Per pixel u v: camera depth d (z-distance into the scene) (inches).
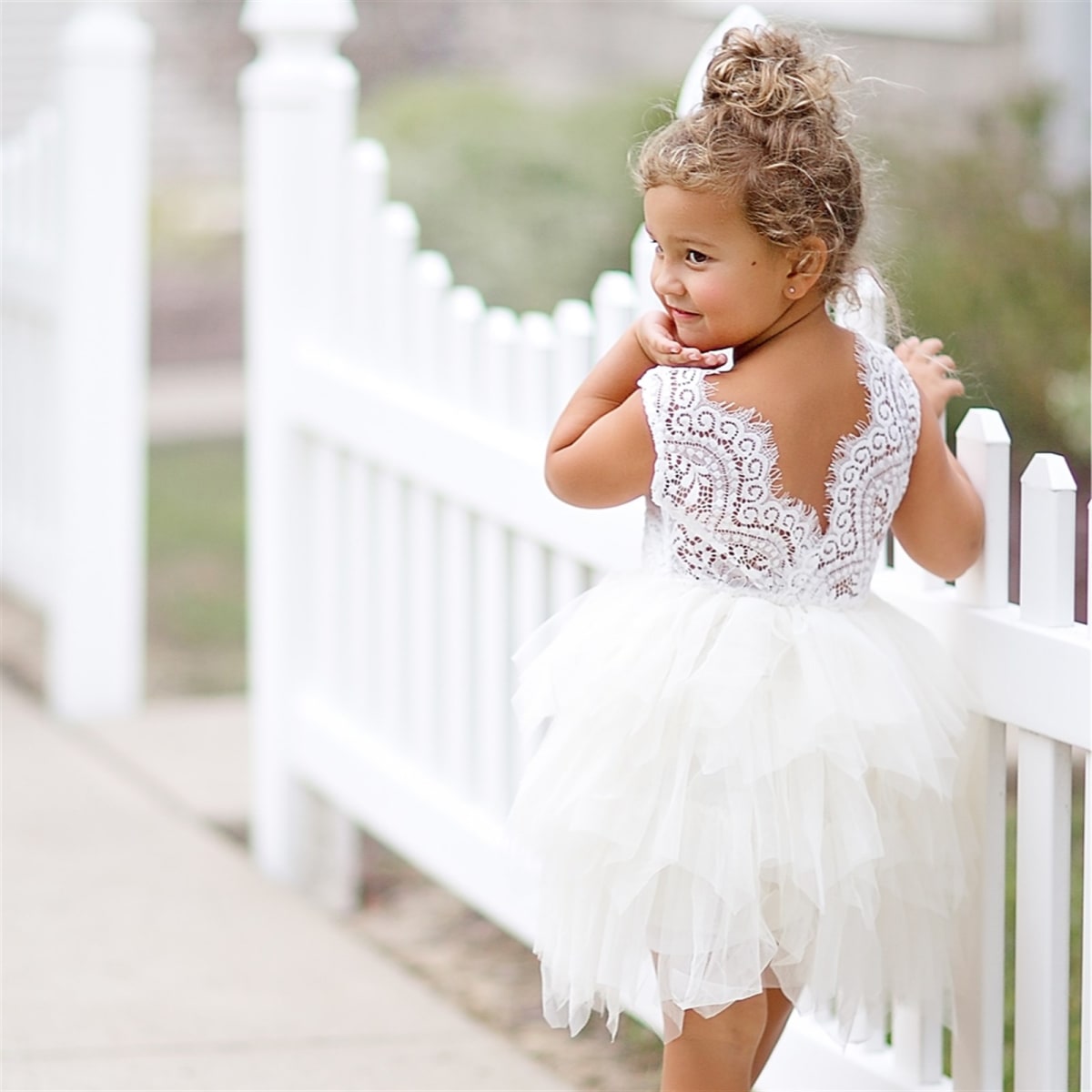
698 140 105.9
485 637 173.2
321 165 200.8
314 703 207.8
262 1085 153.1
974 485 119.2
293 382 204.1
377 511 197.9
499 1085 154.9
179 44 667.4
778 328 111.4
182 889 202.8
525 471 161.9
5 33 589.9
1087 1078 114.3
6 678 300.2
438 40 662.5
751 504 109.5
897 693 108.9
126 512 273.9
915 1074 125.5
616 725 108.4
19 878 203.8
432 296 182.4
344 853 212.2
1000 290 361.7
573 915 110.9
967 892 118.6
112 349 267.9
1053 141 407.2
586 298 441.7
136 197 266.2
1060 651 111.3
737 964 105.7
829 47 121.3
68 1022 165.0
